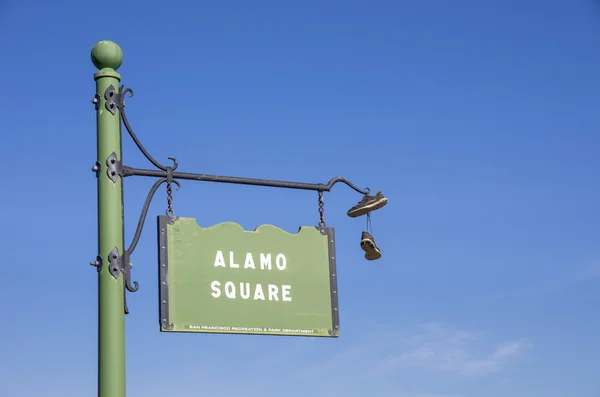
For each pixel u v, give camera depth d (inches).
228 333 333.4
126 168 327.6
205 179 340.5
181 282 329.7
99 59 333.7
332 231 363.3
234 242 343.0
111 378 307.1
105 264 315.6
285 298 347.3
